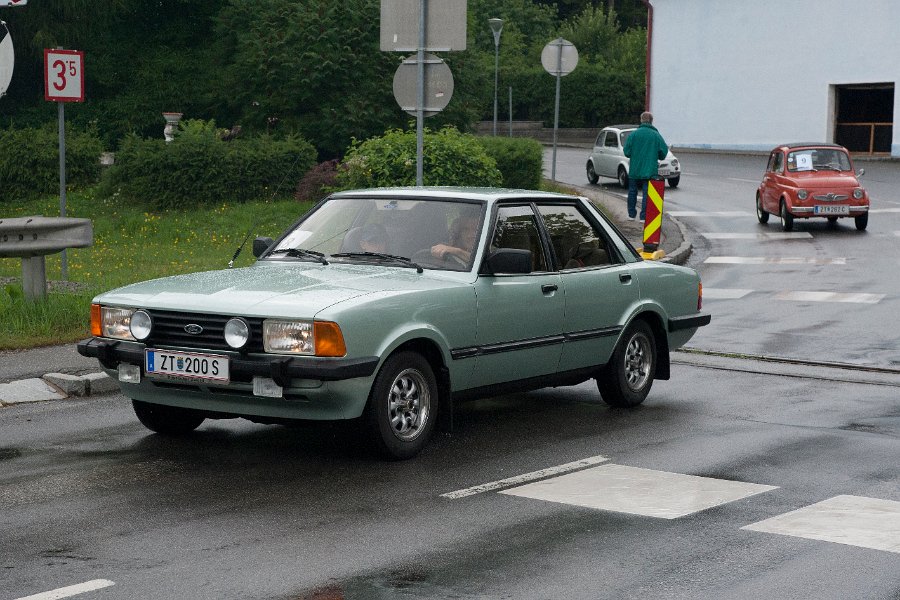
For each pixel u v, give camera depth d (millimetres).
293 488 8508
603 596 6305
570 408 11664
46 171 33125
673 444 10055
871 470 9164
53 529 7473
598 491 8492
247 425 10664
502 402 11984
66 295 15586
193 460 9320
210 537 7316
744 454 9695
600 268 11305
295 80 34250
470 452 9688
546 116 76312
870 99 58000
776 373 13852
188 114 44844
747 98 61531
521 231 10547
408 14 16531
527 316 10320
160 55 44406
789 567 6812
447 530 7516
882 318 18219
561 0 100750
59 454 9500
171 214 30312
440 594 6320
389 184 27125
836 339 16312
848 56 57438
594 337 11094
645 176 31781
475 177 27562
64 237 14750
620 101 75688
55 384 11930
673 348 12297
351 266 10078
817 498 8336
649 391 12234
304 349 8672
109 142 44312
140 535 7352
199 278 9844
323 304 8781
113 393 12055
